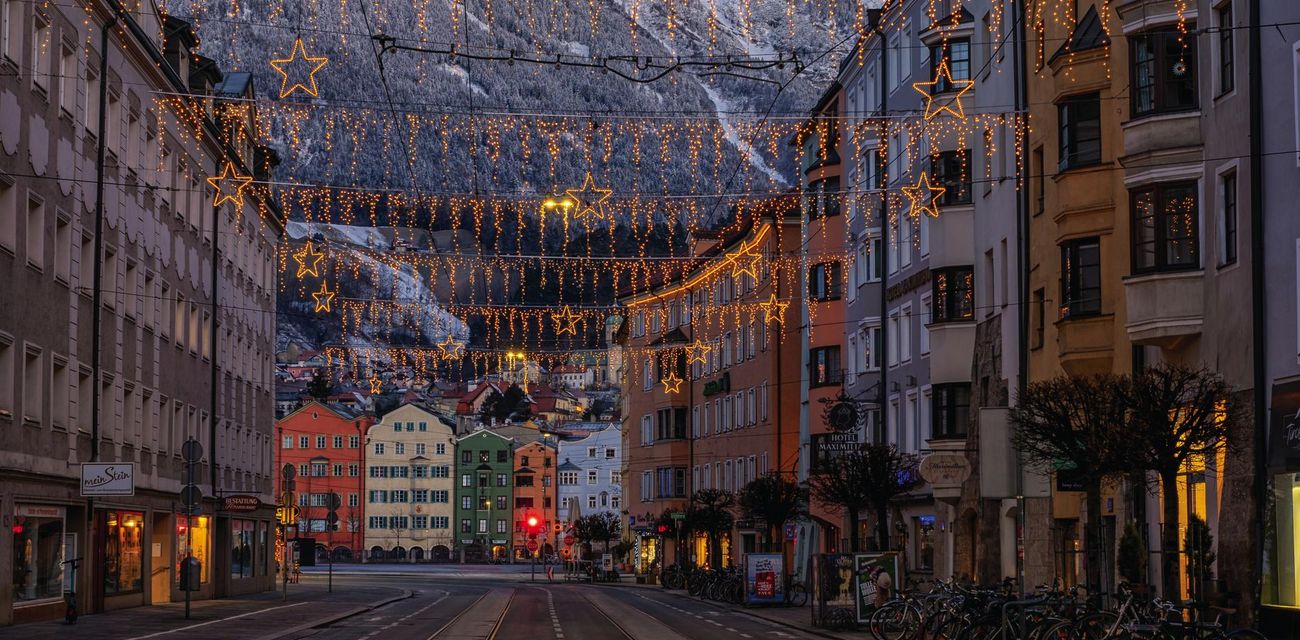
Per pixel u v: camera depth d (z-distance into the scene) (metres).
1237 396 26.89
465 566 152.00
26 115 35.06
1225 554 28.48
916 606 30.69
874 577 36.28
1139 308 30.45
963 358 46.72
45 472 36.47
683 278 92.25
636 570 109.00
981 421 25.00
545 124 43.28
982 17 46.22
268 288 71.25
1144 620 21.28
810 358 66.50
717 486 85.94
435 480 185.75
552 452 187.75
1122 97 33.53
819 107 68.94
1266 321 27.33
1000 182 43.72
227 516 59.41
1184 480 31.45
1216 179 29.33
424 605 54.44
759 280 77.88
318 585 78.75
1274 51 27.31
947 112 47.69
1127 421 26.28
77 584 39.81
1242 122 28.31
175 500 50.75
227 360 60.41
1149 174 30.41
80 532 40.03
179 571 51.53
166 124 49.06
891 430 56.97
